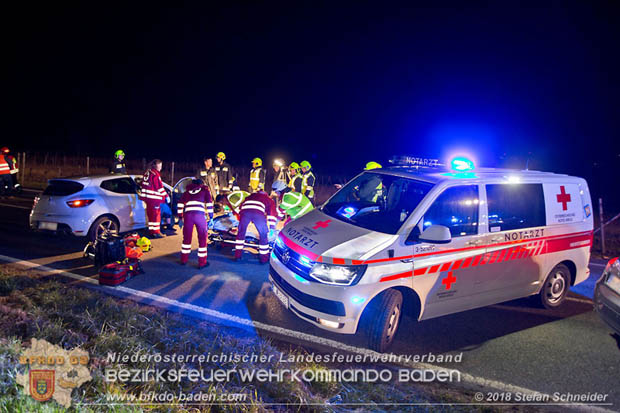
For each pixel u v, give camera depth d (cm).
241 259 773
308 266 454
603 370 456
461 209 498
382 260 441
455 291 495
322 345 476
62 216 766
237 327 503
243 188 1736
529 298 611
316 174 2323
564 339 523
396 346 486
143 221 876
